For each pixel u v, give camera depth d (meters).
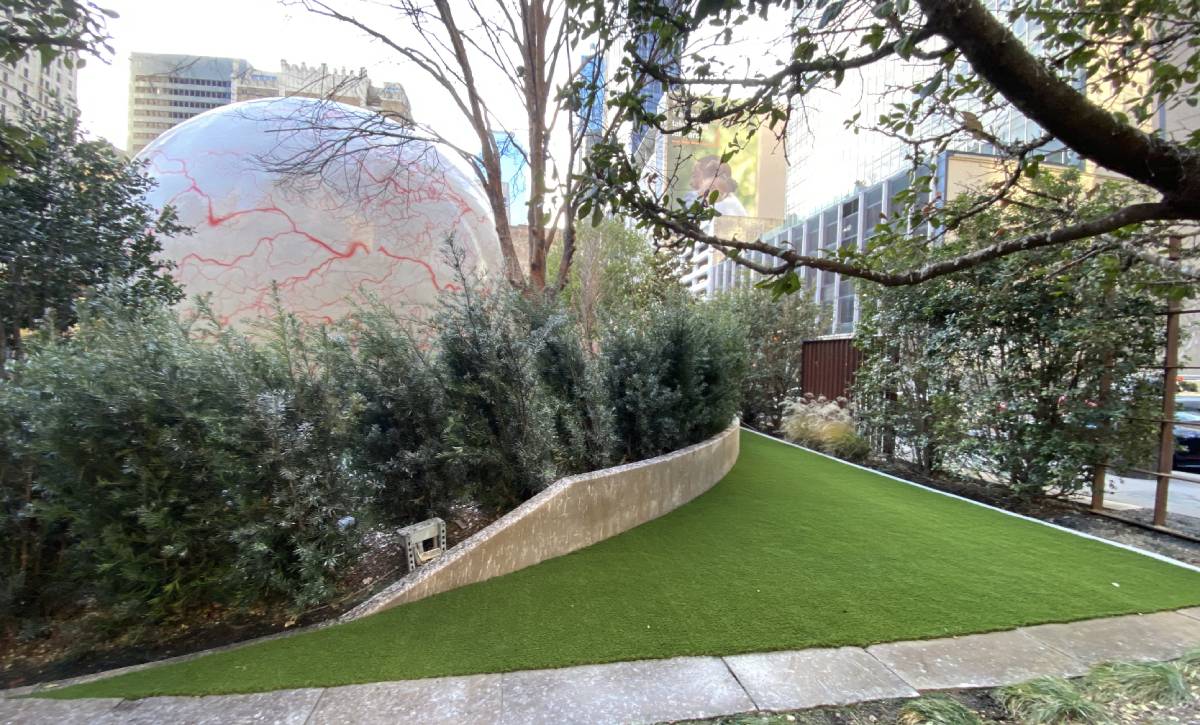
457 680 2.86
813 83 2.41
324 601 3.80
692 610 3.59
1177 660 3.04
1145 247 3.81
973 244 6.14
